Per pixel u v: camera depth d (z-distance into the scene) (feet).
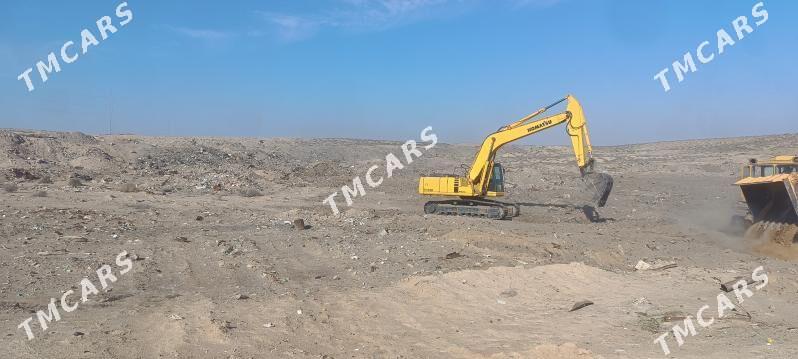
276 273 41.88
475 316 32.73
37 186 98.58
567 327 30.71
